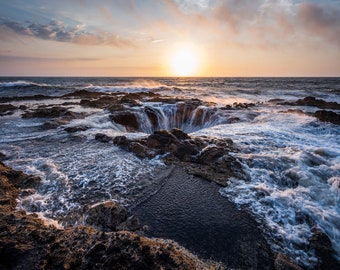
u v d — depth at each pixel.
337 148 8.61
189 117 17.06
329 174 6.43
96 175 6.66
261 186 5.99
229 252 3.90
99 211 4.52
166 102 19.42
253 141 9.54
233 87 48.00
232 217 4.86
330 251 3.94
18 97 24.31
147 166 7.38
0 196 5.09
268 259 3.78
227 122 14.60
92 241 3.31
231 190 5.93
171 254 3.16
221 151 7.98
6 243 3.10
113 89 34.19
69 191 5.76
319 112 13.91
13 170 6.39
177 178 6.58
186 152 8.15
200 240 4.18
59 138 10.35
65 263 2.90
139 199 5.46
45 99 24.31
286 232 4.38
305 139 9.95
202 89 40.38
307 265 3.71
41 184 6.04
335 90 37.59
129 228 4.33
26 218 3.87
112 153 8.49
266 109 18.02
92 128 12.24
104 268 2.82
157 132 9.28
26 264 2.88
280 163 7.23
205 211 5.06
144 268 2.86
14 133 11.08
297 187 5.96
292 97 28.33
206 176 6.61
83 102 20.12
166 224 4.60
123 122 14.72
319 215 4.74
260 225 4.61
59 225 4.37
